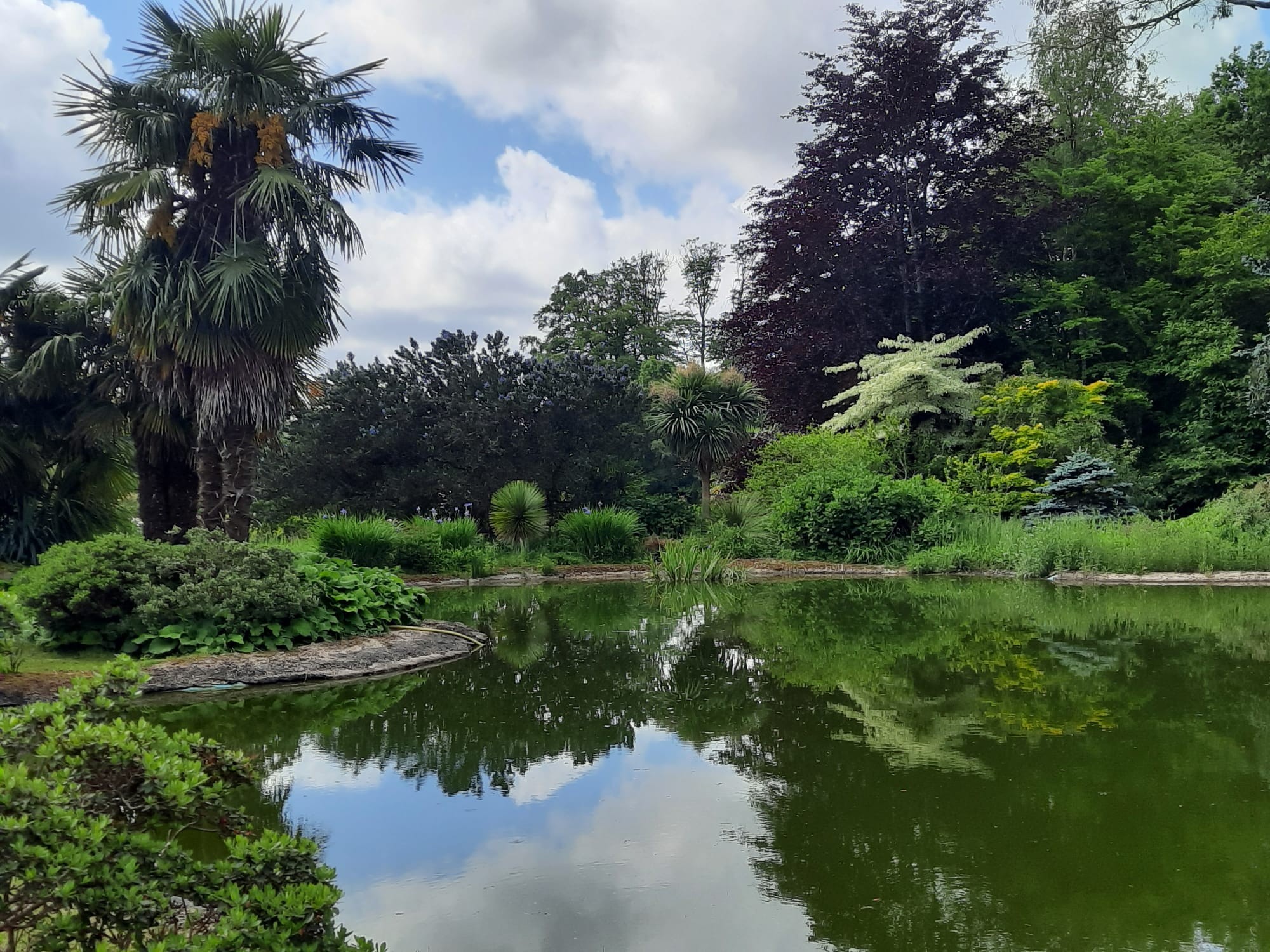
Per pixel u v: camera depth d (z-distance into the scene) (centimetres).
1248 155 2008
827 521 1448
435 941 220
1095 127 2155
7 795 148
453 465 1609
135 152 831
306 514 1556
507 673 584
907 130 1919
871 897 243
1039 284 1962
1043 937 217
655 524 1634
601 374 1677
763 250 2022
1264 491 1317
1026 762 365
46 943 151
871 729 427
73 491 1167
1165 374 1811
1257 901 235
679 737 417
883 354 1883
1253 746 384
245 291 789
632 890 251
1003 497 1464
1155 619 798
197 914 192
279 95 820
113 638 559
